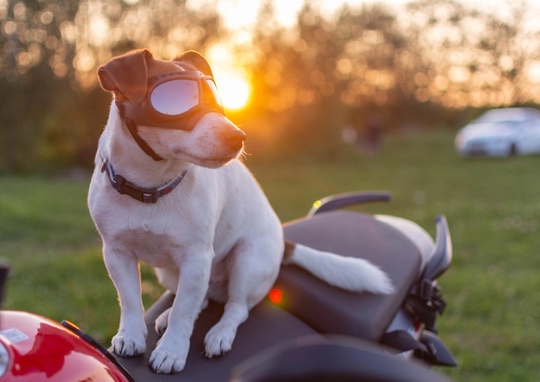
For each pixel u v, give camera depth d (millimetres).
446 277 5527
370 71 33719
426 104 40344
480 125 20500
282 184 13734
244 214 2105
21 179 14922
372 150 23469
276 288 2176
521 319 4605
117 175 1715
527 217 8359
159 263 1899
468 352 4004
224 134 1612
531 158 18469
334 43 21844
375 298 2148
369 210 9703
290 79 21141
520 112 20984
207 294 2219
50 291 5207
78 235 7699
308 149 20781
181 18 20109
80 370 1319
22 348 1305
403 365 868
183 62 1808
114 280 1852
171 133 1636
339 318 2068
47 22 17328
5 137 17328
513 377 3730
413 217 8688
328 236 2539
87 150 18125
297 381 839
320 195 11711
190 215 1772
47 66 17516
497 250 6605
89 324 4434
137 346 1782
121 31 18812
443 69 39750
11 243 7301
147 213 1748
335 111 21156
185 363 1778
